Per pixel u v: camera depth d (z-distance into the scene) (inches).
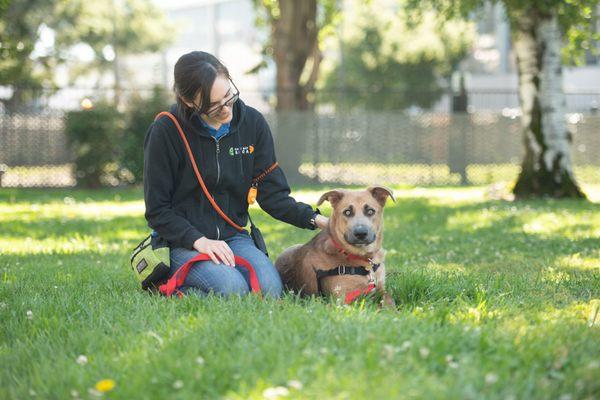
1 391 108.5
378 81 1124.5
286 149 737.0
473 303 160.2
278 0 735.1
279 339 119.1
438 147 741.9
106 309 154.0
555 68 513.3
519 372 106.3
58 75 1288.1
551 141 514.9
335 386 98.7
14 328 142.7
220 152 170.2
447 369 105.8
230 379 105.0
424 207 436.5
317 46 755.4
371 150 746.8
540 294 181.0
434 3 534.9
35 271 218.8
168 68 1206.9
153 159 168.4
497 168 735.7
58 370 114.3
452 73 1106.7
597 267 226.2
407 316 136.9
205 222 173.3
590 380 105.0
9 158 691.4
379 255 175.6
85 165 668.7
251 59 1425.9
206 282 163.3
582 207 430.9
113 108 675.4
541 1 474.9
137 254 172.1
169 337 126.0
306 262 176.1
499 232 319.9
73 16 1107.9
